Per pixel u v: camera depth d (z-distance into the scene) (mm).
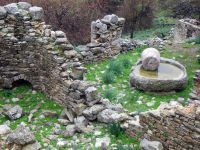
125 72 12883
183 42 16281
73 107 9617
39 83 11227
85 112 9148
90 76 12500
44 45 10633
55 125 9328
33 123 9477
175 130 7402
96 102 9391
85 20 26375
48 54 10531
